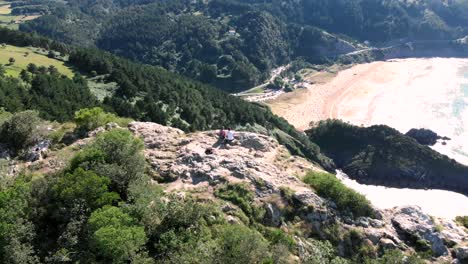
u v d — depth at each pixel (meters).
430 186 118.75
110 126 38.06
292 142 127.75
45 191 26.97
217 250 24.00
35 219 25.42
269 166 35.59
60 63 136.25
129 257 22.48
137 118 100.25
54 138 36.41
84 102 97.44
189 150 35.84
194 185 31.81
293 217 31.53
